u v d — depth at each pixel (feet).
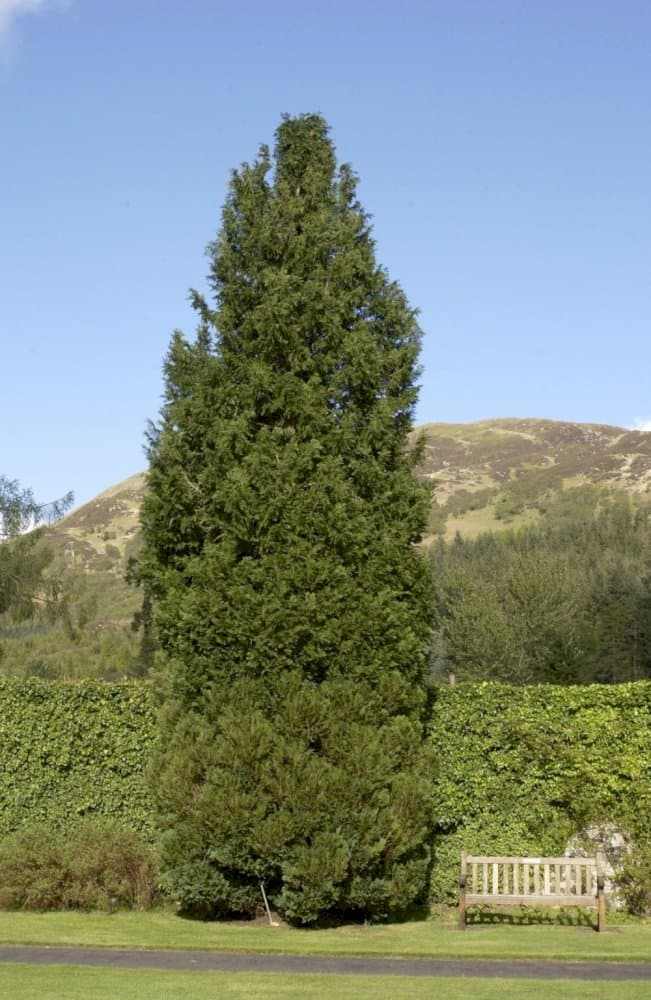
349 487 39.50
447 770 46.44
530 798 46.06
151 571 41.57
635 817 44.45
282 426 40.57
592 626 181.98
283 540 38.70
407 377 42.65
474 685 46.96
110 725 48.42
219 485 39.68
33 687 49.03
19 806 48.26
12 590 79.36
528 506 440.45
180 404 41.42
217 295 42.93
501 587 187.21
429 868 45.85
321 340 41.34
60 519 84.02
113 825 45.19
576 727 46.06
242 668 38.34
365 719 38.55
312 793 36.86
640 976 29.04
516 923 40.86
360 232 44.88
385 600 39.22
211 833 37.42
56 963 30.45
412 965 30.63
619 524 306.55
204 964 30.53
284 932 37.09
